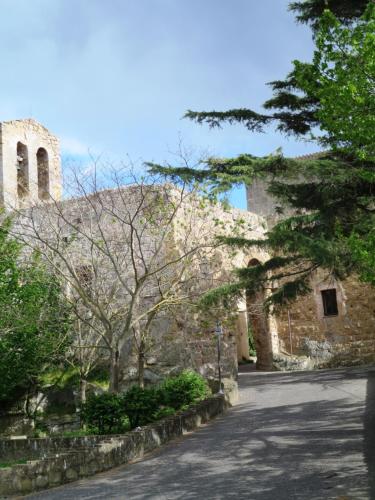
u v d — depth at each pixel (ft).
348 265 40.32
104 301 55.11
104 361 64.85
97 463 34.60
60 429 57.67
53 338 56.80
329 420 40.70
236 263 73.10
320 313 85.71
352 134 27.04
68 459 33.53
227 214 74.38
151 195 61.93
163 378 61.82
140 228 60.80
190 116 46.14
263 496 24.49
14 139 101.35
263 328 85.97
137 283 47.24
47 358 59.41
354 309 83.30
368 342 81.76
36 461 32.76
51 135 108.78
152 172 45.32
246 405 52.90
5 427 59.36
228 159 43.65
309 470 28.04
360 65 26.37
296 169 41.01
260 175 42.24
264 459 31.48
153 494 27.09
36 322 55.62
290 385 63.00
